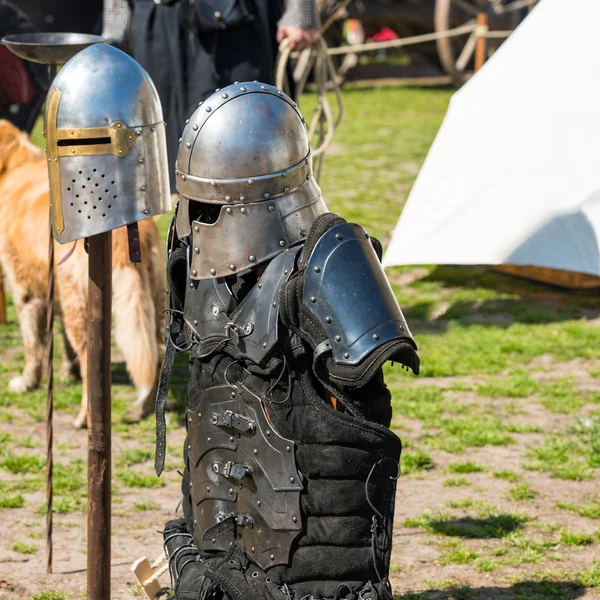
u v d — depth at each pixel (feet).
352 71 220.02
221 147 25.32
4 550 44.83
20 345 79.36
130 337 56.85
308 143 26.58
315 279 24.27
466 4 187.42
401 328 23.81
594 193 77.61
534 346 74.28
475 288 91.20
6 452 56.54
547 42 83.56
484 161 84.38
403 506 48.93
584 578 40.98
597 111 79.46
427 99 211.82
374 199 125.08
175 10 56.54
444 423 59.88
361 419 24.72
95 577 29.58
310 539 25.14
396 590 40.34
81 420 60.75
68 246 58.39
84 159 27.50
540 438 57.57
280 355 25.08
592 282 87.76
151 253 58.85
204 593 26.21
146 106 27.91
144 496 51.11
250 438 25.55
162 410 27.73
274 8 59.52
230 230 25.53
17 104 99.04
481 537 45.34
